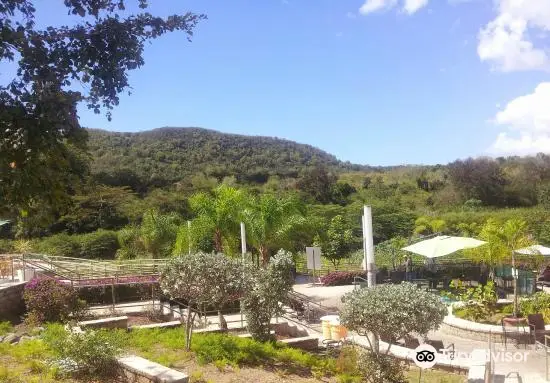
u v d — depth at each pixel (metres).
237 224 19.69
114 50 3.76
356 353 9.19
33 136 3.29
